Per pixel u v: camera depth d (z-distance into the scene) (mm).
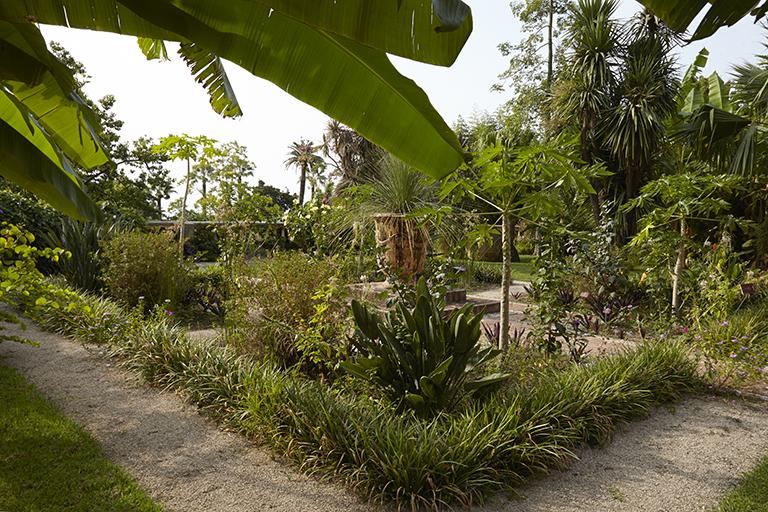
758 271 8695
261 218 6410
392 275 4582
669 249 6832
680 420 3678
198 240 17531
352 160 15945
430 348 3328
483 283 12898
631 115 11258
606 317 7059
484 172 3758
